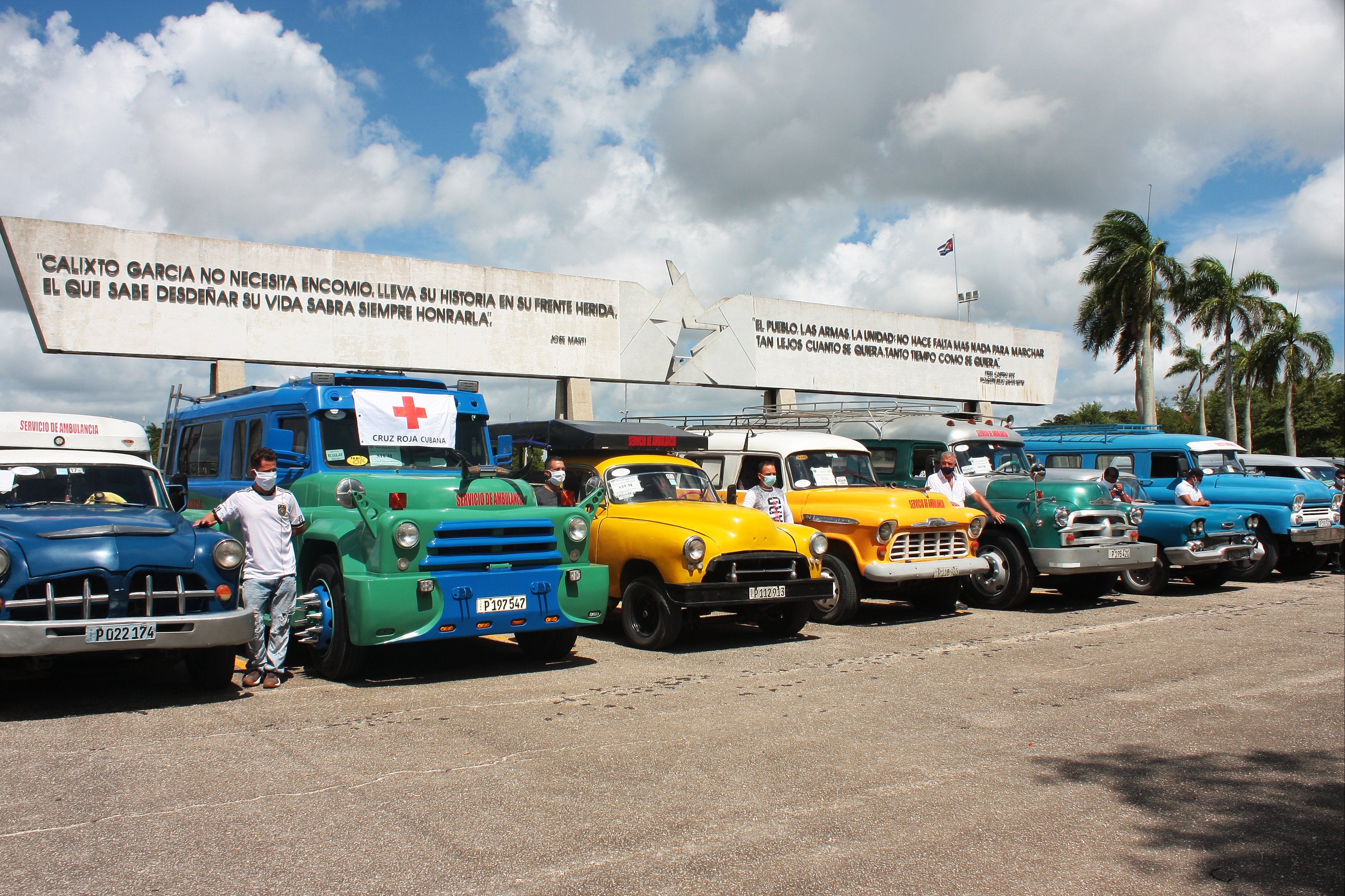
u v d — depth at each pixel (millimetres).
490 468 8211
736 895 3697
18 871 3760
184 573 6555
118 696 6871
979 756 5645
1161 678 7805
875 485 12688
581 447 11516
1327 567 17531
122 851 3982
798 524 11422
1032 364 31703
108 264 17078
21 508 7262
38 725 5969
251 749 5473
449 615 7191
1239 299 33562
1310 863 4211
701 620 11047
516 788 4867
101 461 8016
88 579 6191
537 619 7602
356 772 5078
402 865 3900
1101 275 32656
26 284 16344
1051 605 12469
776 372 25859
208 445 10297
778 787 4984
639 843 4195
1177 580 15195
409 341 20109
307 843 4105
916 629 10312
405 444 8836
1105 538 11914
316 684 7320
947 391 29531
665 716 6379
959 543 11305
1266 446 56281
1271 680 7801
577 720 6246
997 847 4281
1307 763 5656
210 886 3654
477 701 6777
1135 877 4020
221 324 18125
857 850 4184
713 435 13273
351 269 19500
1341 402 52750
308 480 8312
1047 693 7242
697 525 9039
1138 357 32469
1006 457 15062
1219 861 4207
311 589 7855
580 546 8023
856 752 5641
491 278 21156
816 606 10984
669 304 23734
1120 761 5621
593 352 22484
